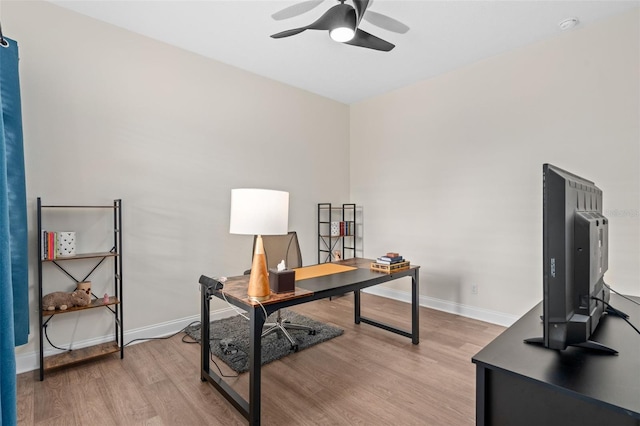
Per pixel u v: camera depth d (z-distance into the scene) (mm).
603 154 2744
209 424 1820
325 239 4613
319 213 4504
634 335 1243
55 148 2494
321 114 4520
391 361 2551
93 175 2670
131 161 2869
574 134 2889
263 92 3840
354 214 4852
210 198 3379
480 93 3488
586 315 1144
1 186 675
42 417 1857
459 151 3674
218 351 2686
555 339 1115
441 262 3854
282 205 1934
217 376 2201
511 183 3279
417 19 2689
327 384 2225
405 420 1852
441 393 2115
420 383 2234
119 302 2574
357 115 4816
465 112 3615
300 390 2152
